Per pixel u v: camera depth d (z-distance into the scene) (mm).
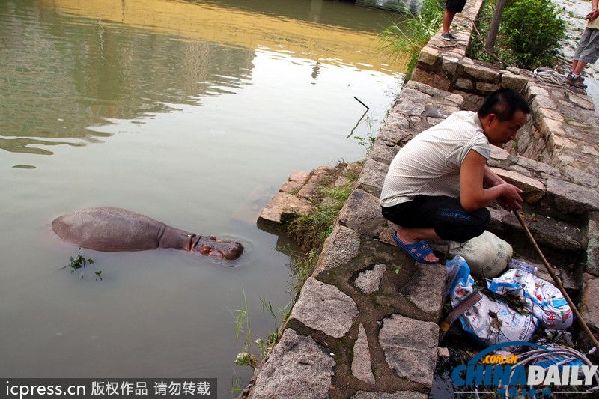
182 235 5820
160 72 11766
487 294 4418
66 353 4188
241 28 17281
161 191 6941
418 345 3373
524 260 5035
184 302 4977
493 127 3562
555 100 8406
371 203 4711
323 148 9133
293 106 10875
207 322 4738
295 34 17625
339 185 7305
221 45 14633
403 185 3889
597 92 9664
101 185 6863
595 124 7574
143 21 16047
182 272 5438
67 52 12336
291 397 2904
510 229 5129
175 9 18422
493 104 3520
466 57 9898
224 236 6180
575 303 4578
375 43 17953
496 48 11227
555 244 5031
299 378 3023
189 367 4180
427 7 15305
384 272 3949
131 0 18594
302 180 7559
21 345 4215
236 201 6988
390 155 5594
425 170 3773
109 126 8711
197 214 6547
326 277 3834
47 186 6648
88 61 11906
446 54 9391
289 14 21172
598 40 9023
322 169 7918
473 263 4543
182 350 4355
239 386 4023
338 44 17047
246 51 14469
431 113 7027
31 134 8023
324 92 11984
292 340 3275
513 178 5398
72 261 5262
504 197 3867
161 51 13297
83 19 15273
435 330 3510
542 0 11680
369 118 10773
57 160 7344
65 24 14523
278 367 3086
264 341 4473
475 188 3506
